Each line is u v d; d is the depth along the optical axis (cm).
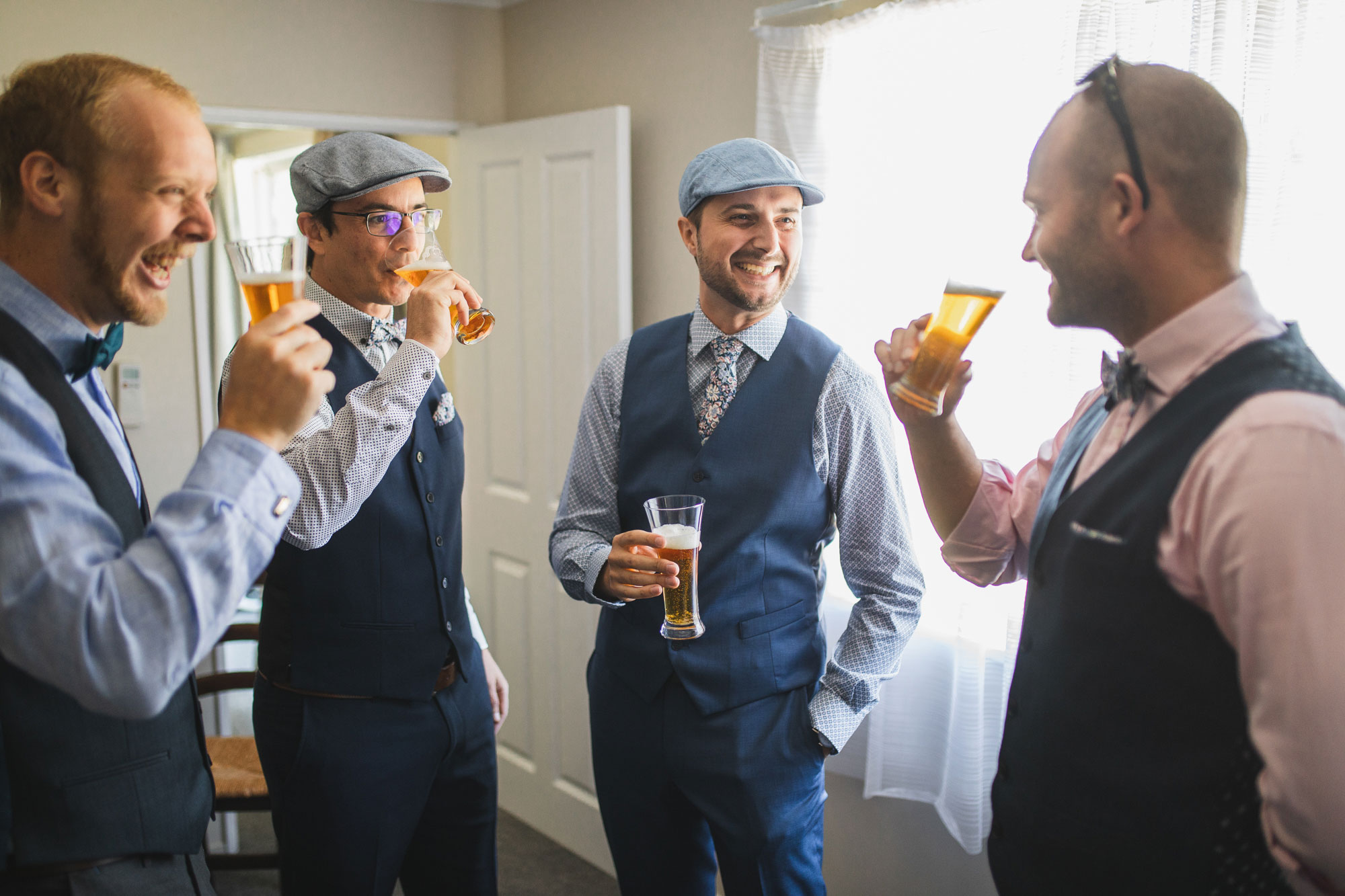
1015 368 179
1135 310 95
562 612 283
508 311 296
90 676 81
